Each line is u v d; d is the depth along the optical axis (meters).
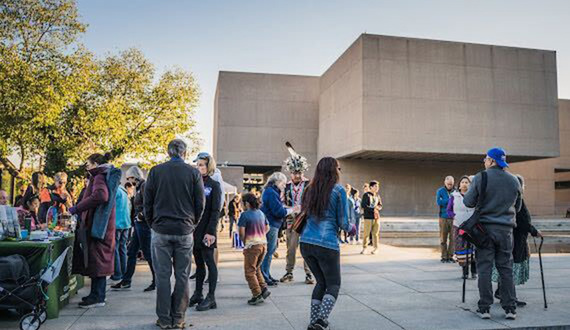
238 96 42.53
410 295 6.51
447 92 31.22
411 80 30.81
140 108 24.95
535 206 41.34
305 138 43.06
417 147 30.50
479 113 31.52
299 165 7.39
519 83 32.28
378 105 30.25
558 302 6.14
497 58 32.12
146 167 24.84
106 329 4.63
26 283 4.60
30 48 18.64
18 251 4.84
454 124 31.11
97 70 22.19
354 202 14.83
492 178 5.31
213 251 5.61
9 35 18.27
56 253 5.21
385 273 8.51
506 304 5.24
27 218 5.53
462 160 36.12
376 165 35.72
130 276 6.71
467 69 31.62
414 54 31.00
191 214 4.82
